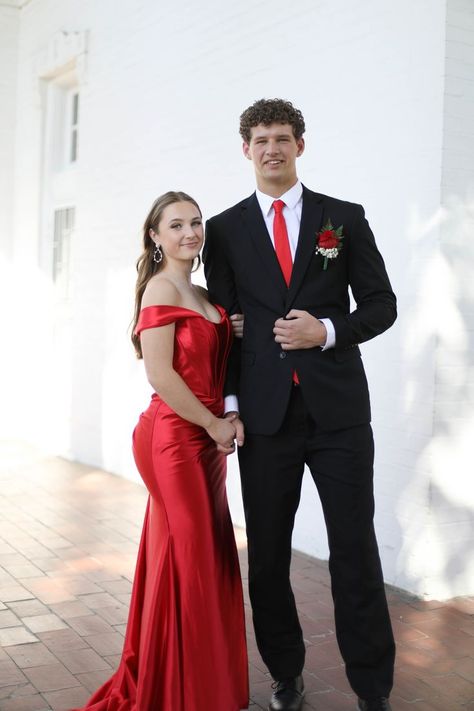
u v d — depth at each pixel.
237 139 5.12
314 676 3.10
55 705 2.84
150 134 6.11
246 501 2.79
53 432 7.78
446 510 3.89
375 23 4.05
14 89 8.59
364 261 2.72
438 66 3.73
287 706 2.79
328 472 2.70
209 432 2.67
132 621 2.81
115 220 6.63
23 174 8.41
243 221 2.79
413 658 3.27
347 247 2.72
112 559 4.50
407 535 3.96
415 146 3.86
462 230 3.82
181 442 2.67
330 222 2.71
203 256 2.93
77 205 7.24
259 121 2.66
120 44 6.52
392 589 4.01
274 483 2.73
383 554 4.08
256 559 2.79
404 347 3.95
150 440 2.71
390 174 4.00
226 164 5.23
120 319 6.57
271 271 2.72
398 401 3.98
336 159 4.32
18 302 8.51
